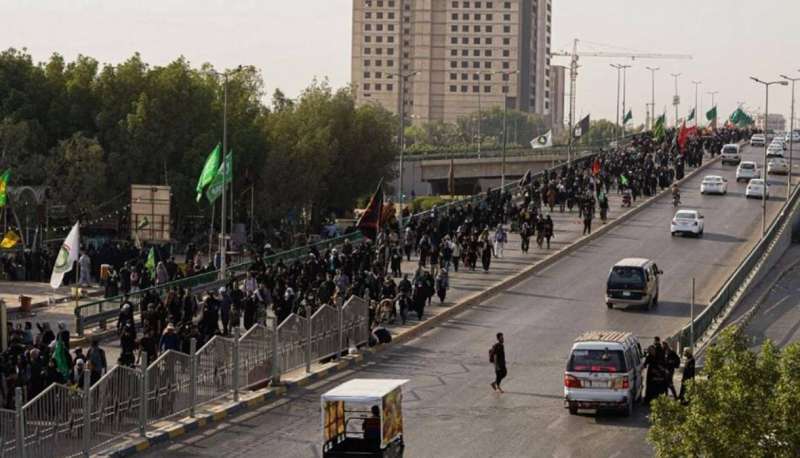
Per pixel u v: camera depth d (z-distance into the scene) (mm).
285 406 38031
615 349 36688
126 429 32500
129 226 83688
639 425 35844
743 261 67750
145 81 96375
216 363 37250
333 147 107812
